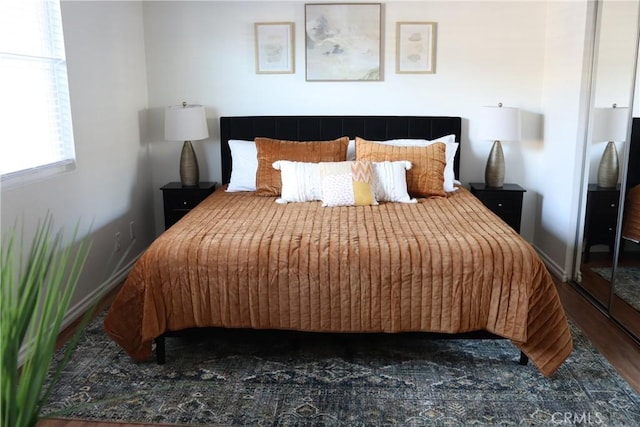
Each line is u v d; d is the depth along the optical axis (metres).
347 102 4.33
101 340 2.98
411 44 4.21
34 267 1.34
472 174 4.43
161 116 4.38
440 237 2.70
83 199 3.27
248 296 2.59
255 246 2.62
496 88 4.28
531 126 4.34
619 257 3.21
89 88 3.34
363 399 2.43
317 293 2.57
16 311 1.27
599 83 3.46
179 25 4.24
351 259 2.55
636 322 3.04
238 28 4.23
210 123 4.40
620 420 2.27
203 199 4.14
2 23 2.55
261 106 4.36
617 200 3.24
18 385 1.40
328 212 3.28
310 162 3.83
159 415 2.32
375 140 4.30
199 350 2.89
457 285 2.54
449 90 4.29
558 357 2.53
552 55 4.08
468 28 4.20
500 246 2.59
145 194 4.34
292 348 2.90
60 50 3.03
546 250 4.22
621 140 3.20
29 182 2.71
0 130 2.55
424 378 2.60
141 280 2.62
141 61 4.23
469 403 2.40
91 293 3.40
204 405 2.39
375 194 3.55
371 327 2.60
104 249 3.59
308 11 4.18
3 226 2.50
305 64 4.27
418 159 3.76
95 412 2.33
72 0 3.12
